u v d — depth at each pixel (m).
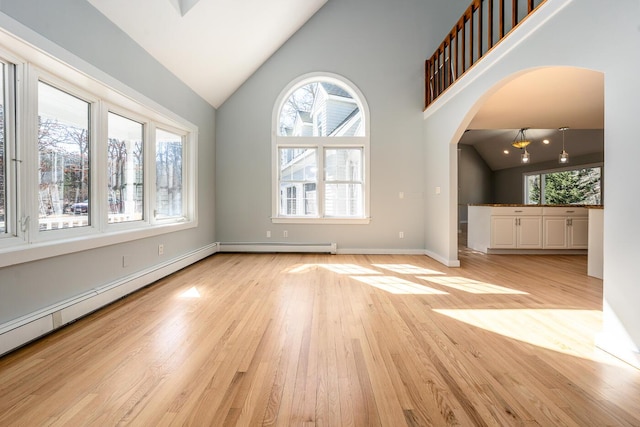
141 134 3.51
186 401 1.40
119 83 2.75
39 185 2.23
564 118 4.86
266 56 5.34
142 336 2.10
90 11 2.48
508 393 1.47
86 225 2.68
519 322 2.37
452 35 4.36
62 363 1.73
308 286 3.38
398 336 2.12
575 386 1.53
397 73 5.47
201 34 3.70
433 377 1.61
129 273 3.13
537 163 9.33
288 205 5.63
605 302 1.88
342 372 1.66
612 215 1.81
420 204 5.48
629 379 1.59
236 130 5.50
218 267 4.34
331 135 5.68
